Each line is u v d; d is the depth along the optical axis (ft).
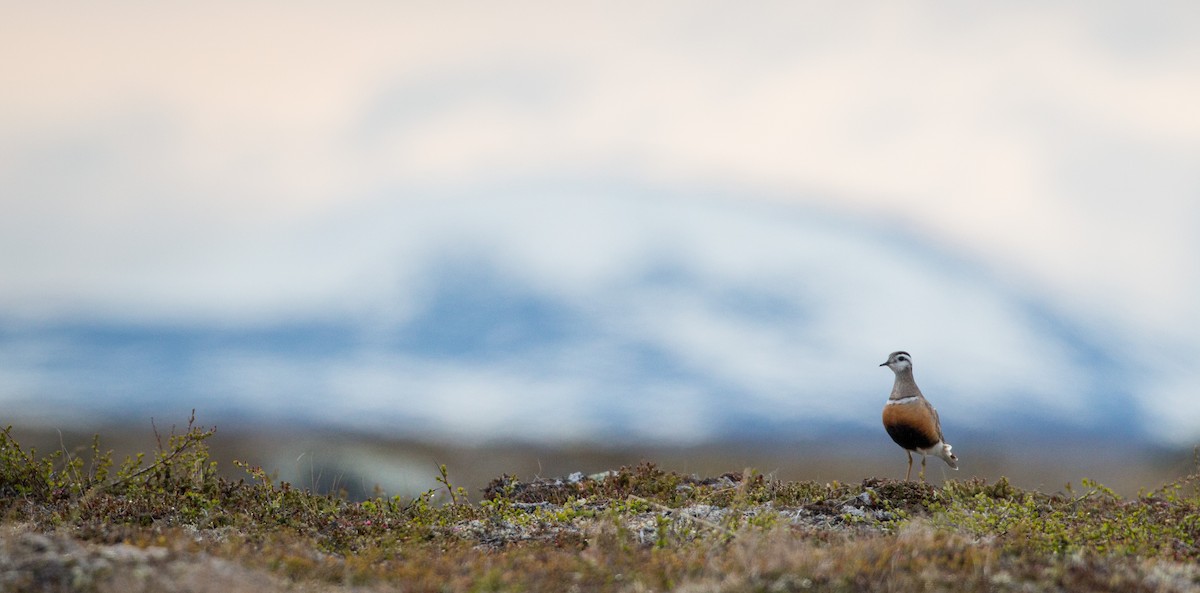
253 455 368.89
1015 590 108.06
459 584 109.50
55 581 100.12
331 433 551.18
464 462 418.51
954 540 122.21
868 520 147.43
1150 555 129.39
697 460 477.77
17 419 579.48
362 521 148.15
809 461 492.95
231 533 133.90
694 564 116.57
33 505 145.89
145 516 140.67
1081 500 161.89
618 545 127.13
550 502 169.68
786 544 121.49
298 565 115.03
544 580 112.16
